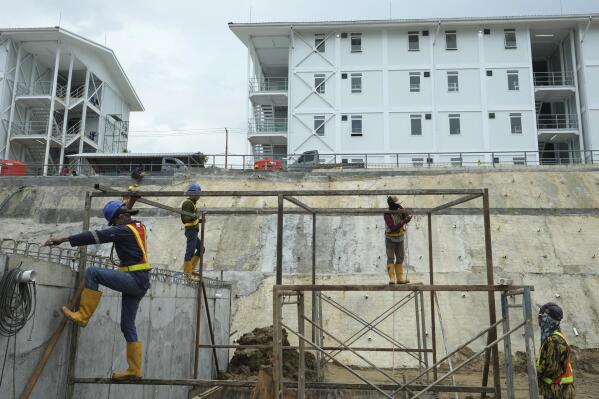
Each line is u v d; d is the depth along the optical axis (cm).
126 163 3102
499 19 3638
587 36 3691
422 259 2175
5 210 2655
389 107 3653
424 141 3584
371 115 3653
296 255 2255
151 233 2400
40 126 3862
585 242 2212
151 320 838
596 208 2412
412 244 2247
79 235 559
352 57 3759
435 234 2292
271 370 643
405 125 3625
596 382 1495
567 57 3819
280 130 3928
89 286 562
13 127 3738
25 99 3750
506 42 3703
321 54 3769
